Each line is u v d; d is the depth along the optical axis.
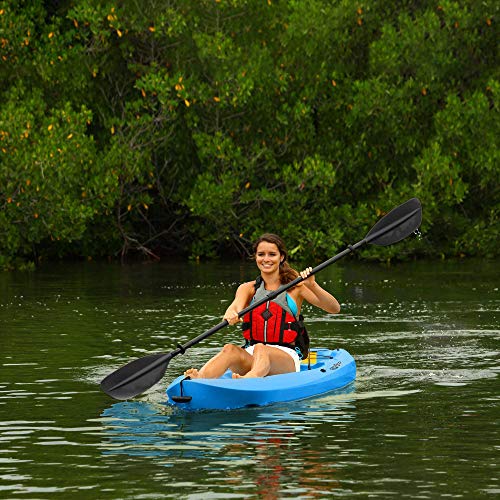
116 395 14.11
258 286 15.39
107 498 9.72
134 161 37.81
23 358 17.50
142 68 39.03
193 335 20.19
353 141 40.66
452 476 10.37
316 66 40.31
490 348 18.48
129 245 40.47
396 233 16.70
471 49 42.12
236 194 39.84
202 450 11.41
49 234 37.12
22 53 38.41
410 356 17.67
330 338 19.75
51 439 11.96
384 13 42.75
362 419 12.92
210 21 39.88
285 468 10.66
